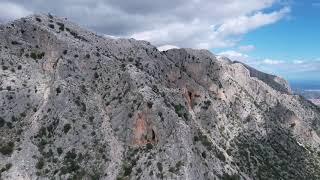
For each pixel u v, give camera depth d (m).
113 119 166.75
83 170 150.25
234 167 170.38
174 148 153.38
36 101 165.62
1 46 177.88
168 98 179.00
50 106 161.38
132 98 167.75
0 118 157.50
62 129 157.25
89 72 179.62
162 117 160.00
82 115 163.62
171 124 160.25
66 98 164.12
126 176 149.12
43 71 176.88
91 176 149.38
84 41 192.62
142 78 177.25
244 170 185.62
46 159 149.62
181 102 188.00
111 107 170.12
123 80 176.50
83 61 180.75
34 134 154.88
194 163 151.88
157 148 154.88
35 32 185.62
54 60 178.00
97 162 153.88
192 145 158.12
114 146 158.88
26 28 186.25
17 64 174.75
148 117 160.38
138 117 161.50
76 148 155.25
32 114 161.88
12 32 183.25
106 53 194.88
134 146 158.75
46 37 183.38
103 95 174.75
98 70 181.38
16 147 150.12
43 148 152.12
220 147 189.62
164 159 151.00
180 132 158.00
